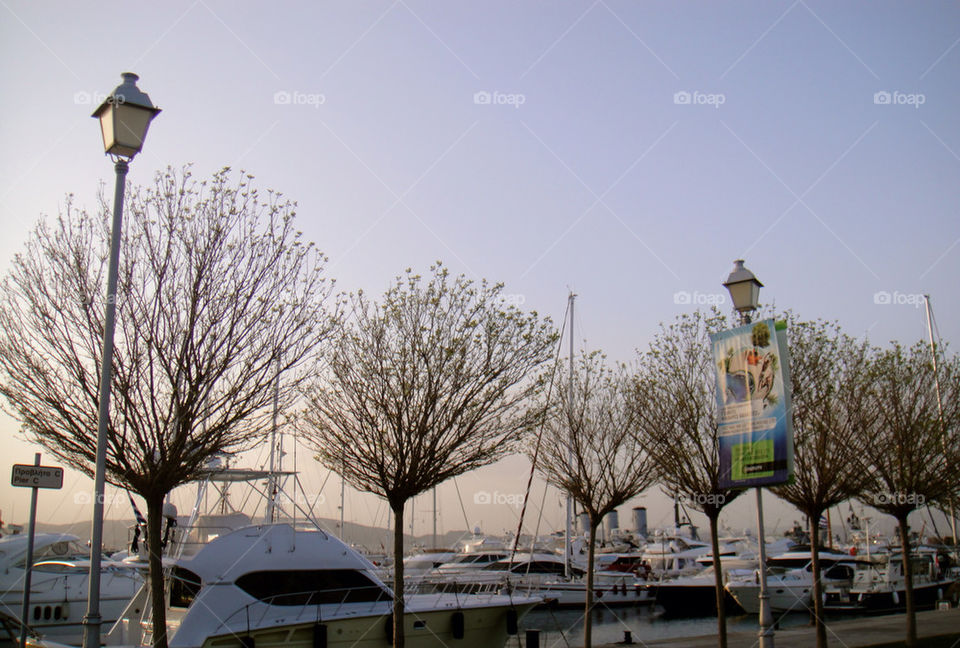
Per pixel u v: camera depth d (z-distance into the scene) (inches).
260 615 670.5
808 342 747.4
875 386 777.6
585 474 845.2
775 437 542.3
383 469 629.0
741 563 1803.6
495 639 830.5
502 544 2042.3
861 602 1525.6
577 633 1401.3
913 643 791.7
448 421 633.6
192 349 516.4
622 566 2209.6
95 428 507.8
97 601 432.1
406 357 637.9
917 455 778.8
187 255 529.7
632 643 946.7
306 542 722.8
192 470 526.3
